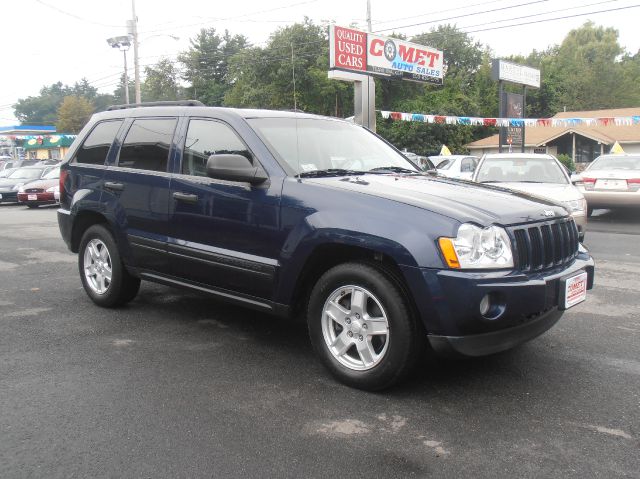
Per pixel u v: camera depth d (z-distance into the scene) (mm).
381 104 46156
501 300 3250
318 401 3475
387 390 3623
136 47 31094
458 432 3086
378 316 3578
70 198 5676
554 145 37531
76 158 5719
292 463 2775
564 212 3979
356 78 19219
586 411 3342
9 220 14867
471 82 52656
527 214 3580
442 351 3297
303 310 4094
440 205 3422
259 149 4156
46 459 2803
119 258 5285
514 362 4125
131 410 3344
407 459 2812
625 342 4578
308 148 4445
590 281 4012
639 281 6773
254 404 3434
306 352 4367
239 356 4270
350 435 3053
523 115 25703
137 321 5160
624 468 2729
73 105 66625
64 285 6680
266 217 3957
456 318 3211
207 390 3639
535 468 2729
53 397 3521
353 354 3797
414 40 51844
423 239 3271
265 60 43531
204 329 4934
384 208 3473
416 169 5027
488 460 2801
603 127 36750
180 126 4777
